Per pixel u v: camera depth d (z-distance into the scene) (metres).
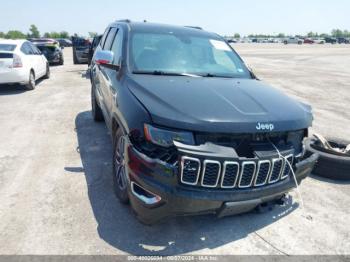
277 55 31.48
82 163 4.29
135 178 2.58
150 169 2.47
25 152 4.62
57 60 16.78
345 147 4.67
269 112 2.75
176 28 4.45
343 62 24.80
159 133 2.48
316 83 13.09
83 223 2.96
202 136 2.48
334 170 4.10
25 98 8.41
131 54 3.67
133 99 2.84
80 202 3.31
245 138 2.60
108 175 3.96
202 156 2.39
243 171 2.51
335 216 3.31
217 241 2.82
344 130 6.42
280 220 3.19
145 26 4.27
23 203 3.25
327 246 2.83
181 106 2.59
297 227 3.09
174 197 2.43
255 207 2.90
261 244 2.81
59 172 3.99
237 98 2.90
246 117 2.59
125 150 2.73
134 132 2.63
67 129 5.79
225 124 2.49
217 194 2.48
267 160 2.59
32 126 5.91
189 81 3.29
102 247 2.66
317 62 24.31
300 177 3.00
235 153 2.48
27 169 4.05
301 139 3.04
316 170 4.23
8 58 8.68
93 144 5.04
